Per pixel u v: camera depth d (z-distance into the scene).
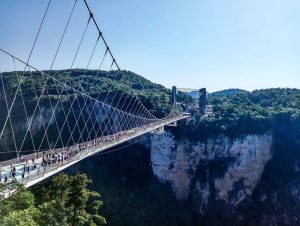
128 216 117.81
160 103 174.00
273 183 144.25
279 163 148.12
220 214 139.88
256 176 145.50
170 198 137.88
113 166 137.25
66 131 127.19
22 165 48.88
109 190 125.06
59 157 51.44
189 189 143.50
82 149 61.78
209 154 144.38
